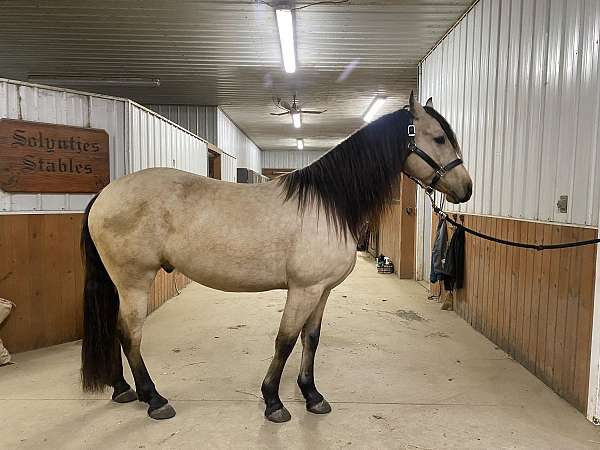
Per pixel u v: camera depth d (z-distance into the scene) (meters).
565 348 2.31
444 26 4.18
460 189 2.16
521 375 2.63
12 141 2.83
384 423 2.04
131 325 2.07
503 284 3.06
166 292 4.54
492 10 3.31
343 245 2.00
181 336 3.33
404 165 2.17
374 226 2.19
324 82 6.24
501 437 1.94
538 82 2.64
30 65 5.49
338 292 5.00
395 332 3.47
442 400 2.29
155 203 1.98
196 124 7.87
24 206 2.94
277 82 6.25
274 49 4.88
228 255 1.96
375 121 2.15
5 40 4.59
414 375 2.61
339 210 2.00
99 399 2.26
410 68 5.55
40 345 3.03
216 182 2.11
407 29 4.27
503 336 3.06
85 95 3.23
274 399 2.06
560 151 2.40
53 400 2.24
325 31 4.32
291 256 1.95
